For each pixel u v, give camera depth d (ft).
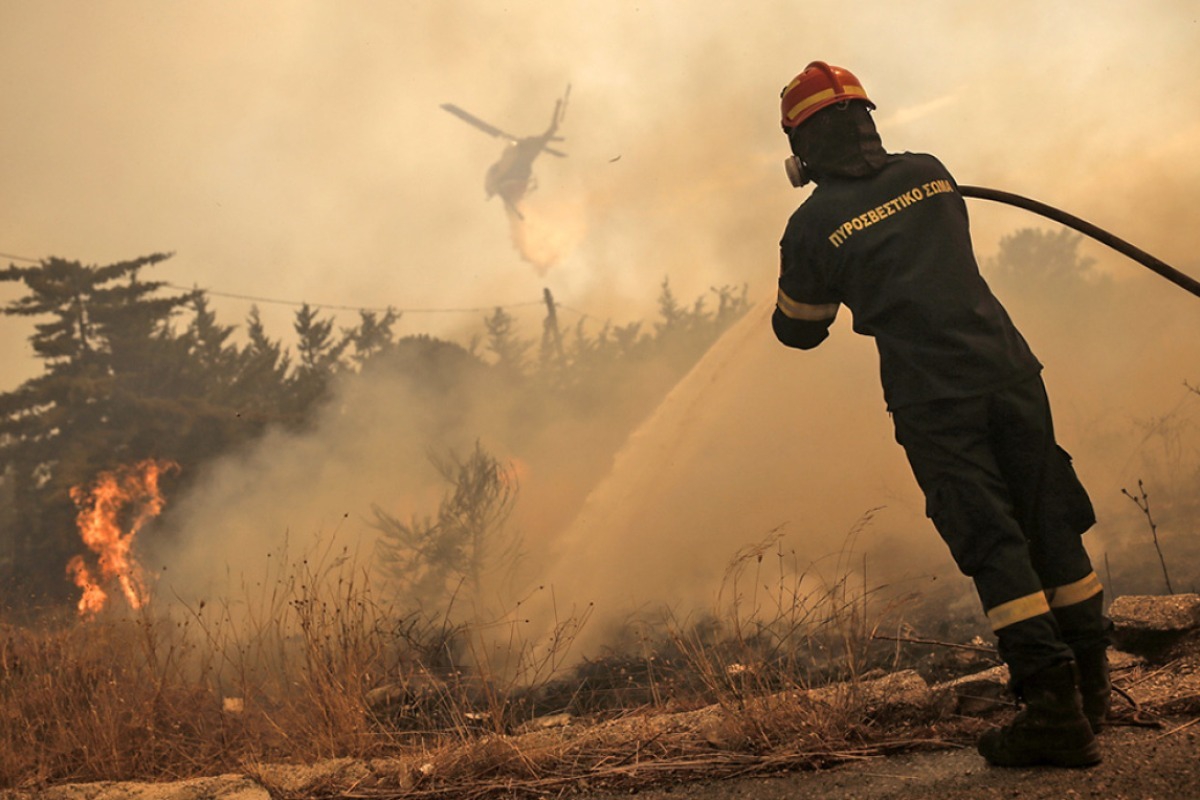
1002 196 9.79
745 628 15.62
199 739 12.88
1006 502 8.23
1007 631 7.93
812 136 9.11
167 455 95.25
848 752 8.96
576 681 15.28
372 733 11.76
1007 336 8.48
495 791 9.52
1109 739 8.41
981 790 7.58
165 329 118.42
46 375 109.40
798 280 9.16
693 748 9.63
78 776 12.13
